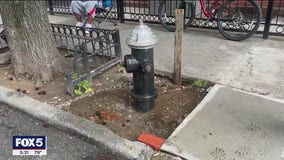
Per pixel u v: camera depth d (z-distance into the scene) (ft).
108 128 9.18
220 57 14.05
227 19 17.11
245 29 17.01
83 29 14.46
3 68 13.74
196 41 16.55
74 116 9.76
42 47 12.03
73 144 8.89
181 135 8.59
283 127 8.75
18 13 11.46
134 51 9.23
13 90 11.60
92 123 9.35
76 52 10.91
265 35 16.49
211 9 17.65
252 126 8.84
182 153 7.89
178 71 11.59
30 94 11.30
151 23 20.57
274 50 14.70
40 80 12.11
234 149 7.95
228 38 16.56
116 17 22.00
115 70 13.21
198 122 9.13
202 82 11.64
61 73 12.71
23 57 12.22
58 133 9.41
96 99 10.89
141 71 9.36
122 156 8.23
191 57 14.17
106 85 11.94
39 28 11.84
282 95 10.50
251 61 13.43
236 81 11.60
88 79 11.67
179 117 9.70
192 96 10.91
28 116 10.38
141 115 9.91
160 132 9.04
